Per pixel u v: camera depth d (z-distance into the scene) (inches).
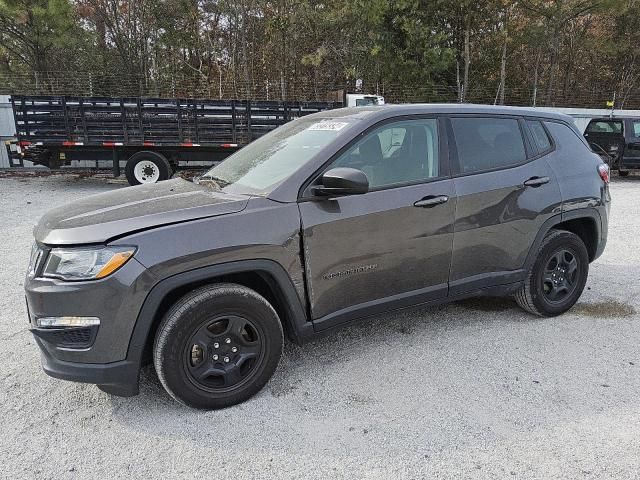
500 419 114.3
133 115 473.7
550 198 160.7
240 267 113.8
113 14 1010.1
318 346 151.2
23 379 133.1
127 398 123.7
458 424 112.5
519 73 1098.7
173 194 129.8
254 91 949.8
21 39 823.1
